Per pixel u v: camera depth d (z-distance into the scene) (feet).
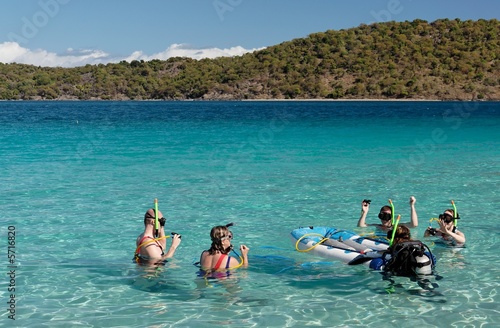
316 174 45.83
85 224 29.19
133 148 68.03
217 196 36.65
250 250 24.61
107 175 45.42
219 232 21.47
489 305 17.85
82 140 80.59
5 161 54.08
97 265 22.25
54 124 127.75
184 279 20.49
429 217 30.63
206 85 549.95
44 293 19.10
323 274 21.13
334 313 17.33
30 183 41.37
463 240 25.02
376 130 102.06
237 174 46.01
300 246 24.61
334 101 465.88
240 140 80.28
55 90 567.59
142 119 157.38
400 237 21.52
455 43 499.92
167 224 29.30
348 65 514.68
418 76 469.16
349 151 63.93
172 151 64.28
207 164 52.21
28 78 558.56
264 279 20.51
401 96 460.55
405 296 18.74
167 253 22.62
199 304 18.07
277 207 33.37
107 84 586.86
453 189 38.91
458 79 452.76
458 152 62.49
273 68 538.88
